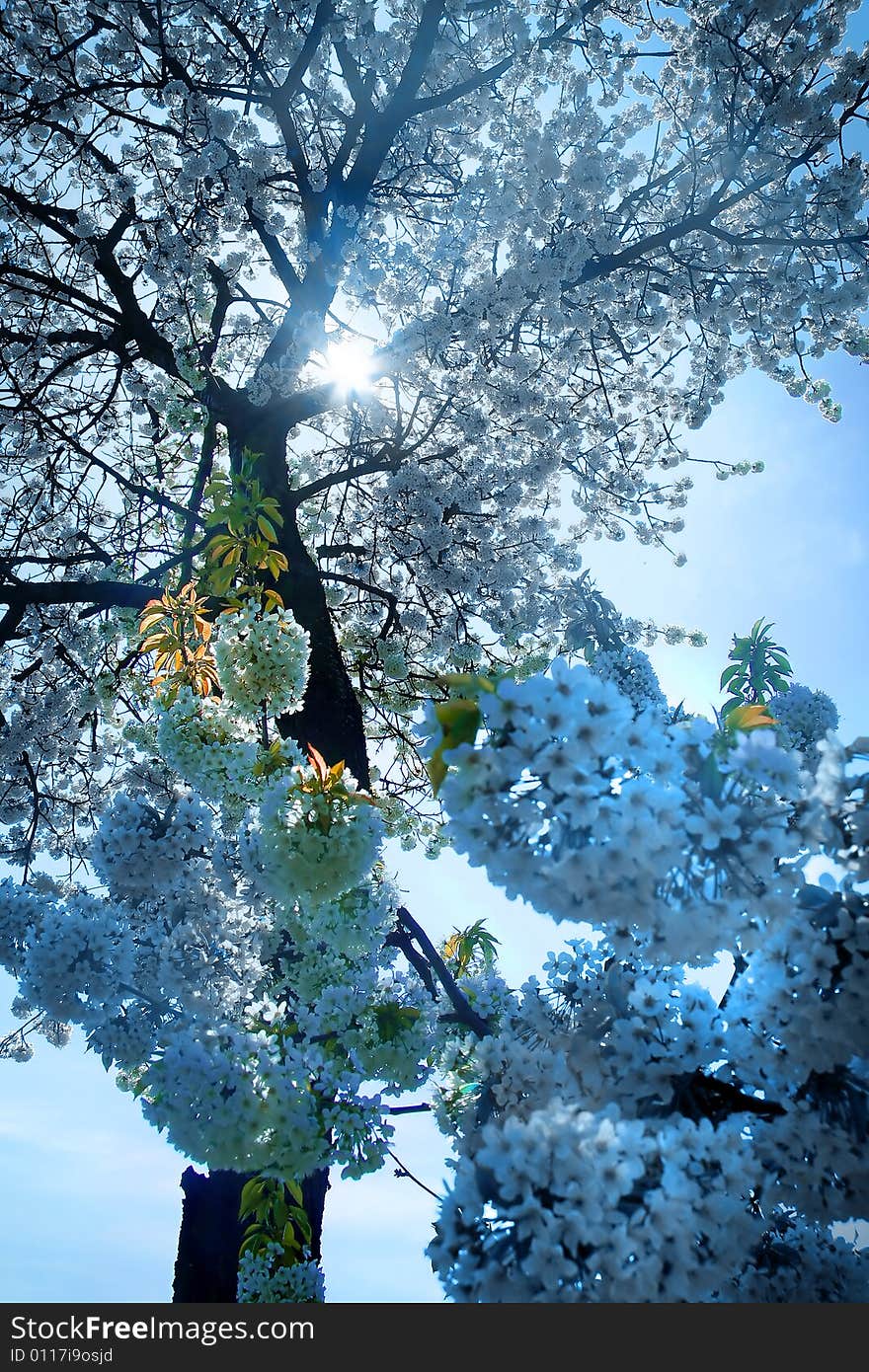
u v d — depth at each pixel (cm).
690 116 791
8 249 783
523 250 704
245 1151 305
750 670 481
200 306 766
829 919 234
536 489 848
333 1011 366
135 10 731
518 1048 289
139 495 862
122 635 848
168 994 368
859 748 230
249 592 495
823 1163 236
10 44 724
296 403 711
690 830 214
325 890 344
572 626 631
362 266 707
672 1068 249
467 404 757
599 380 845
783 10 681
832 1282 265
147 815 392
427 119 777
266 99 728
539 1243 198
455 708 221
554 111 812
